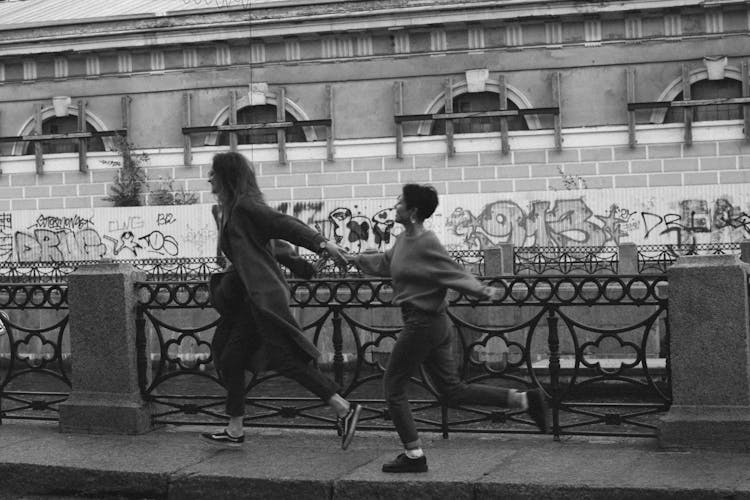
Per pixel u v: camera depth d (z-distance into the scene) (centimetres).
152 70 3434
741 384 805
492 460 802
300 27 3284
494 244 2562
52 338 2161
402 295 755
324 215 2667
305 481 764
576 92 3166
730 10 3073
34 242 2744
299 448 870
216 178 833
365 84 3294
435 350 771
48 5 3966
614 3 3091
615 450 825
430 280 745
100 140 3469
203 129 3350
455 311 1970
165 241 2669
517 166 3181
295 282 935
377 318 1981
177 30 3366
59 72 3506
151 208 2678
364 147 3278
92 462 835
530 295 892
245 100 3366
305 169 3312
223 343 863
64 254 2727
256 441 902
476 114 3175
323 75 3322
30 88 3528
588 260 2506
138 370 958
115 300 946
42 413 1345
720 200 2480
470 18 3180
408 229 760
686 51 3106
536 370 1770
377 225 2650
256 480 775
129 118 3444
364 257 791
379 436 915
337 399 820
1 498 831
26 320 2169
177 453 860
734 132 3056
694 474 735
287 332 811
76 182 3444
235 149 3353
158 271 2666
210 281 859
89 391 955
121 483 808
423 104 3269
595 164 3144
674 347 821
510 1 3144
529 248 2533
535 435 895
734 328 806
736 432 798
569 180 3148
